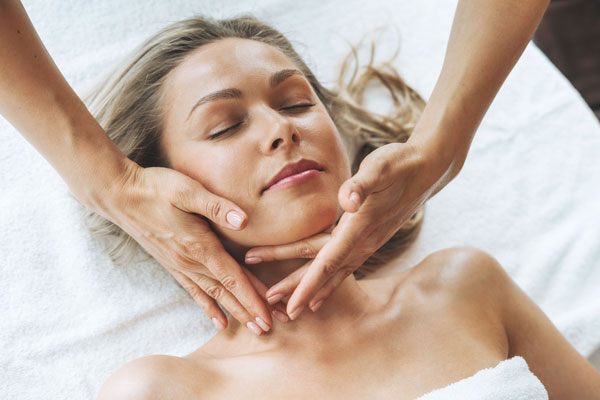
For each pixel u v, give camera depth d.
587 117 1.47
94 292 1.16
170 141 0.97
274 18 1.50
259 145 0.88
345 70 1.50
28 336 1.11
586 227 1.38
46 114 0.91
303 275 0.92
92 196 0.95
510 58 0.93
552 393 1.06
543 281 1.33
